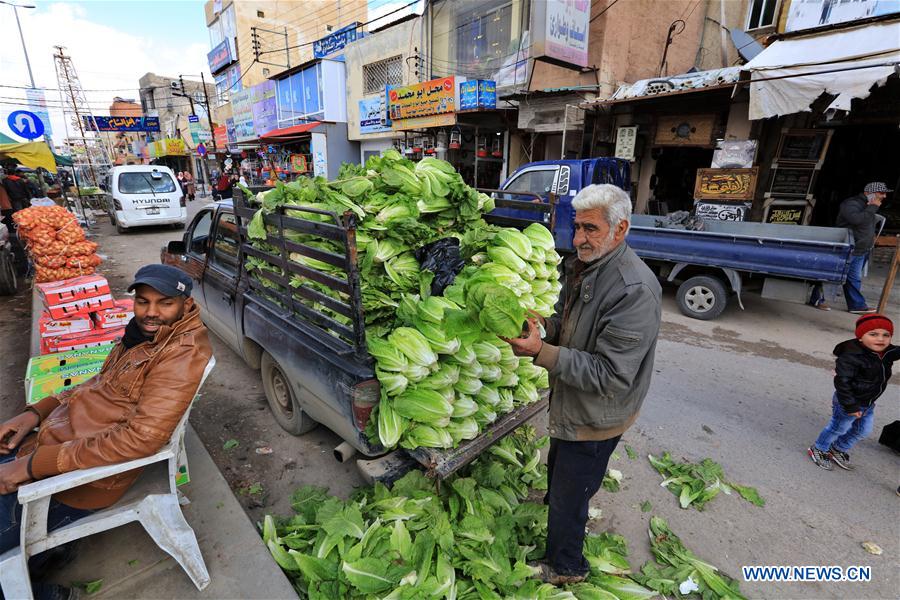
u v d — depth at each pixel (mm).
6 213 9125
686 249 6375
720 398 4355
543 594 2135
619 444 3631
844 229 6391
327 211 2387
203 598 2113
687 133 9867
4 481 1775
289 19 28938
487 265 2580
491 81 11312
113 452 1814
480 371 2400
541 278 2814
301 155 20328
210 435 3684
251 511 2879
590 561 2432
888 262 10164
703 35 13086
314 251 2547
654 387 4566
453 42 13531
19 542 1807
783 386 4594
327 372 2650
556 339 2535
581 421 2029
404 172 2939
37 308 5762
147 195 13336
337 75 18250
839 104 6660
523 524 2574
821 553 2639
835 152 11500
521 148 12844
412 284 2715
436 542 2312
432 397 2299
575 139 11047
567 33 9430
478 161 13258
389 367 2307
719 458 3477
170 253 5391
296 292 2920
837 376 3133
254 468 3287
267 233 3043
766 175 8922
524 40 11250
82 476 1772
